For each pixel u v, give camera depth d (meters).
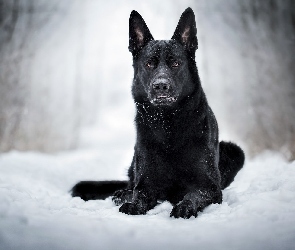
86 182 7.16
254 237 4.04
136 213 5.43
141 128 6.09
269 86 19.31
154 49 6.09
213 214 5.11
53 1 24.73
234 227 4.36
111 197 6.79
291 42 20.16
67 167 10.88
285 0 20.95
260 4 21.91
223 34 23.64
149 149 5.98
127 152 13.55
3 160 10.46
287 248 3.77
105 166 11.35
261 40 21.28
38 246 3.92
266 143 16.16
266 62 20.28
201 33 24.14
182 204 5.21
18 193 5.66
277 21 20.98
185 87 5.99
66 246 3.93
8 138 18.09
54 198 6.45
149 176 6.00
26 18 22.30
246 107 19.06
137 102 6.23
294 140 16.14
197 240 4.07
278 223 4.32
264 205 4.87
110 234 4.24
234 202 5.69
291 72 19.48
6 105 19.11
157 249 3.89
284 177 6.23
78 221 4.64
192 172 5.90
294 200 5.08
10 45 21.22
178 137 5.88
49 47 23.23
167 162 5.91
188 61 6.20
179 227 4.51
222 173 7.09
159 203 6.14
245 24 22.53
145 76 6.09
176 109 5.89
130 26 6.50
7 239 4.02
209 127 6.16
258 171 8.35
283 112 18.14
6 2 22.03
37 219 4.58
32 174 9.07
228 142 7.49
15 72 20.31
